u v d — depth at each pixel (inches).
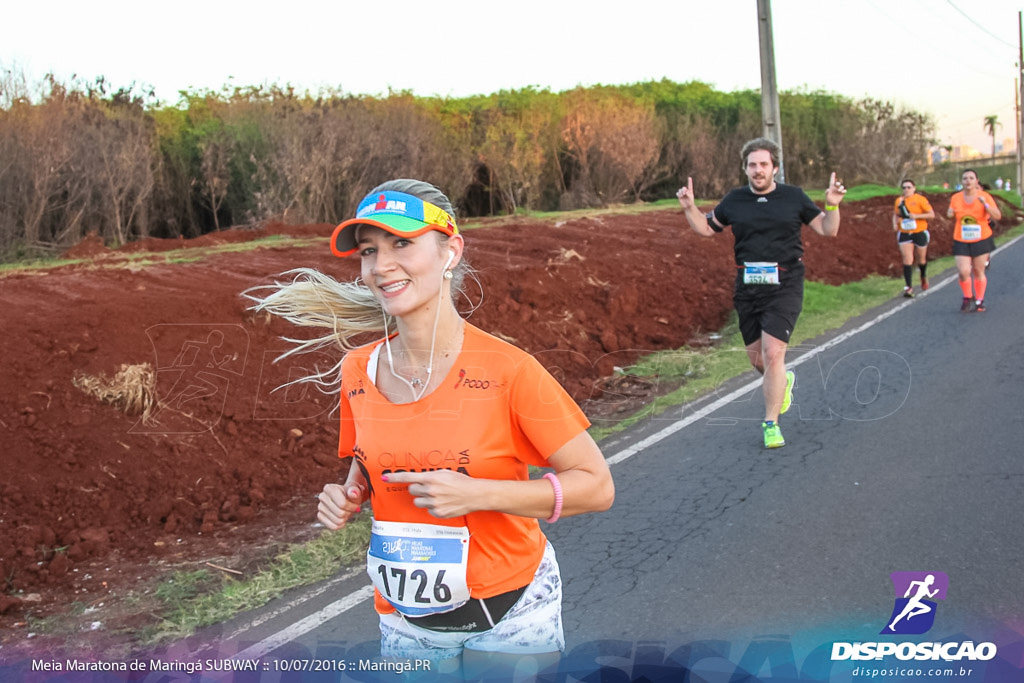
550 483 77.7
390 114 709.9
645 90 1216.2
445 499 74.2
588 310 393.1
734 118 1277.1
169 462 228.5
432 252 78.4
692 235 601.9
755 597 151.8
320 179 631.2
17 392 230.5
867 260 629.0
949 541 169.3
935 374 303.9
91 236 510.9
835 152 1409.9
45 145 490.0
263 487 229.1
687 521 189.9
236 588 170.9
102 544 196.1
